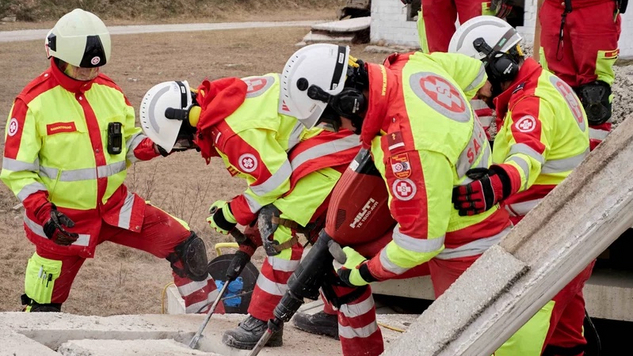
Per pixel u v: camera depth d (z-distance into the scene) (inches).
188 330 201.3
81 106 226.5
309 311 228.1
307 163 188.1
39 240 227.1
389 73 143.7
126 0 1309.1
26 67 770.2
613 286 228.1
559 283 114.2
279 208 189.6
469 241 154.7
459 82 167.8
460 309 119.2
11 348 163.8
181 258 240.2
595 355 246.1
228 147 183.8
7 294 296.5
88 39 216.4
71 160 225.6
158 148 219.8
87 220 230.4
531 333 163.6
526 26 685.9
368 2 997.8
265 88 188.2
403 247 140.9
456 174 147.3
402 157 137.8
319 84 143.6
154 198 398.9
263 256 339.3
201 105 189.2
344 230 159.5
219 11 1387.8
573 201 115.2
